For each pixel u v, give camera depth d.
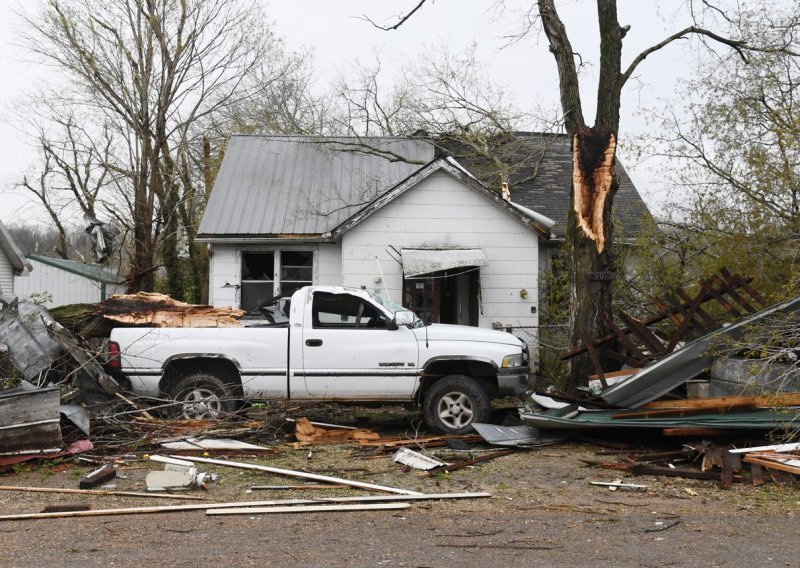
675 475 7.36
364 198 17.08
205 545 5.09
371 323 9.76
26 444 7.70
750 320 8.27
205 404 9.40
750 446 7.95
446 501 6.45
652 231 12.91
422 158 19.06
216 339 9.52
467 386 9.43
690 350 8.49
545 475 7.48
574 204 11.45
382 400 9.60
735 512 6.11
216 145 29.14
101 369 9.33
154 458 7.88
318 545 5.09
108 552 4.94
